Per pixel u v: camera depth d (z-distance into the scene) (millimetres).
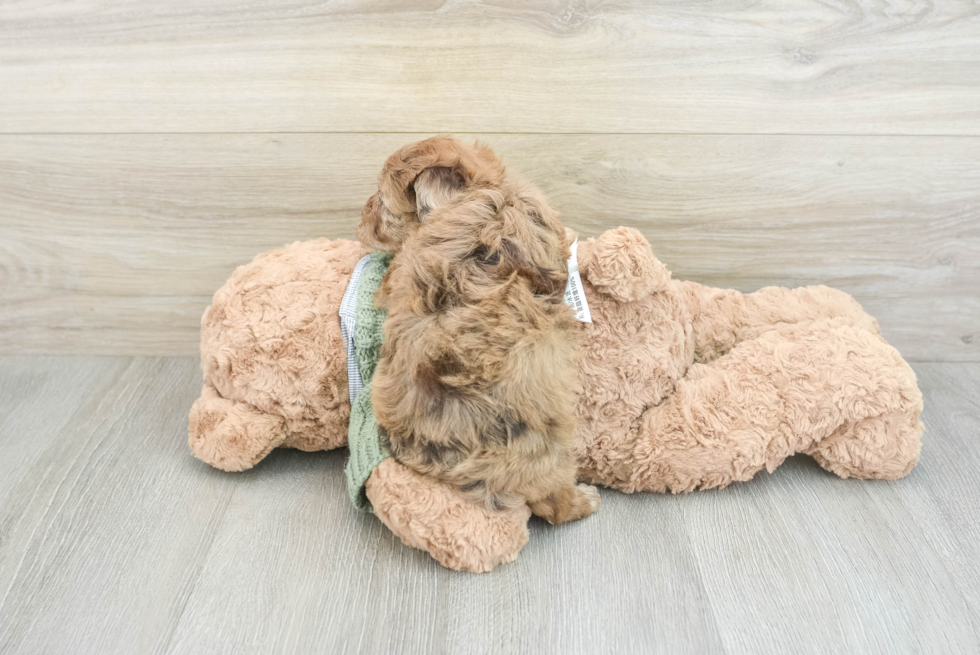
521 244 934
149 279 1503
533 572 1038
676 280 1379
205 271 1494
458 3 1235
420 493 990
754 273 1489
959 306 1521
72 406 1413
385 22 1254
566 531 1117
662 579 1025
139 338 1571
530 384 927
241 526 1119
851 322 1266
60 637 931
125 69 1299
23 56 1288
